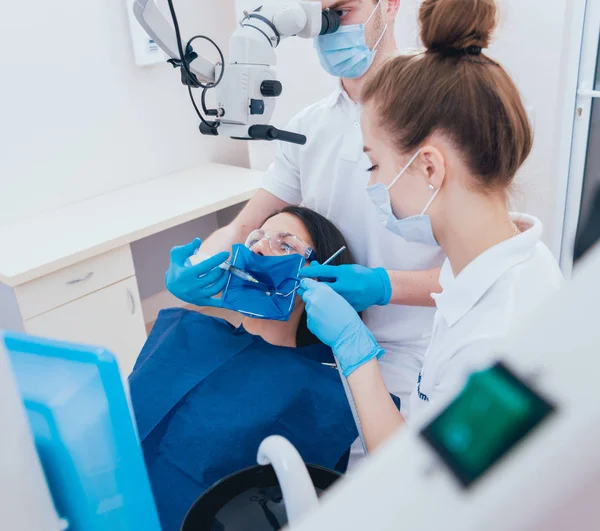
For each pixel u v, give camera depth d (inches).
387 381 53.3
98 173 102.9
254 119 44.0
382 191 33.5
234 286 50.4
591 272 6.2
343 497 6.8
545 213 97.7
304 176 59.3
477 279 30.5
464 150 29.3
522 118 29.7
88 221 91.3
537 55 89.9
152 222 89.5
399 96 30.6
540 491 5.6
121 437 14.7
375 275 46.3
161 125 110.9
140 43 100.0
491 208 30.8
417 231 34.1
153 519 16.2
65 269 79.4
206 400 44.2
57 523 13.4
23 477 11.6
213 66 46.0
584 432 5.6
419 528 6.0
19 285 74.8
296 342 53.5
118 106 103.0
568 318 6.1
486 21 29.0
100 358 14.1
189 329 49.8
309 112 57.8
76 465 14.8
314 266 46.9
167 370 46.8
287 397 43.4
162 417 43.8
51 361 14.5
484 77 28.9
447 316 31.9
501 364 6.3
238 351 47.3
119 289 87.0
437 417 6.5
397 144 31.3
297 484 21.0
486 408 6.1
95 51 97.2
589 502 5.6
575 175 94.2
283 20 43.8
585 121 91.0
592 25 85.7
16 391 11.6
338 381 45.7
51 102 93.6
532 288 29.1
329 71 51.5
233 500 25.4
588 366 5.8
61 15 91.4
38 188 95.0
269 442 22.3
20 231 88.4
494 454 5.9
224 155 125.0
